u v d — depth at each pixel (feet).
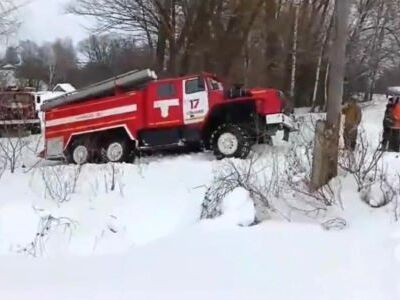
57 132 47.29
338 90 27.30
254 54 100.68
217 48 81.82
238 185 25.02
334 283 16.35
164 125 44.29
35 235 24.00
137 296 16.10
